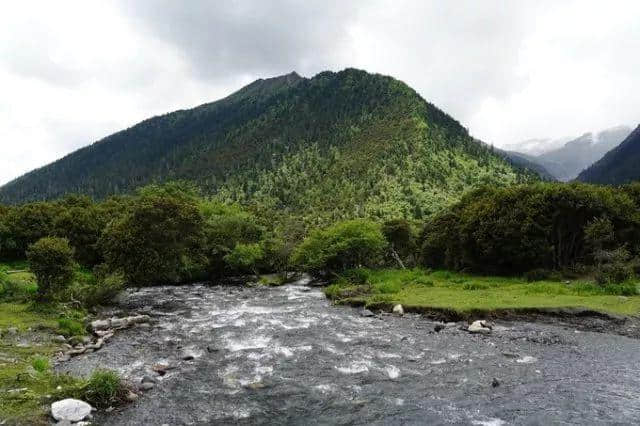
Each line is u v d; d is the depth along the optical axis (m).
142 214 46.47
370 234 57.22
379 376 19.27
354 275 55.69
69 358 22.05
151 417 14.94
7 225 71.56
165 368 20.48
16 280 39.38
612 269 37.19
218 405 16.16
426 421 14.72
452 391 17.31
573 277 42.69
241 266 69.62
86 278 48.16
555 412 15.15
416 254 68.75
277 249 69.88
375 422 14.72
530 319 29.19
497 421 14.60
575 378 18.38
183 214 48.09
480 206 53.38
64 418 13.79
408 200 189.50
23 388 15.80
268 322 31.70
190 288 56.22
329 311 36.22
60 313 31.36
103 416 14.86
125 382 17.97
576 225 46.78
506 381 18.23
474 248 52.16
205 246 58.69
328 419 15.00
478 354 22.20
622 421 14.38
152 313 36.31
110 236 47.53
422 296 37.66
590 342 23.81
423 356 22.09
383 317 32.47
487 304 31.47
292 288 55.69
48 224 74.56
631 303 30.48
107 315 34.88
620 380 18.02
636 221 45.28
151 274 46.00
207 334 27.95
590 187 49.28
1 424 13.05
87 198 98.38
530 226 46.22
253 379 19.08
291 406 16.12
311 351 23.50
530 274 44.44
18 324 27.22
